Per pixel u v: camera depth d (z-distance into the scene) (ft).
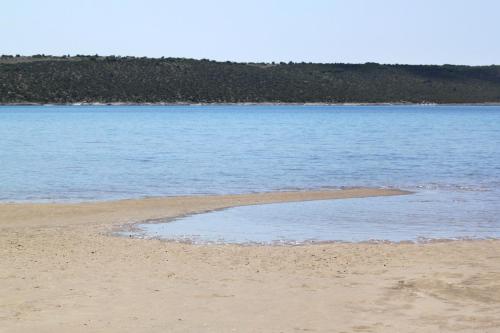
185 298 27.68
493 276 31.07
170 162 105.91
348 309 26.04
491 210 57.36
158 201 62.44
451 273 31.81
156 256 36.50
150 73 515.91
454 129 231.91
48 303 26.68
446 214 55.11
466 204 61.21
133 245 40.04
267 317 25.05
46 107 467.52
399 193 70.28
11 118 299.99
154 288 29.27
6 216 52.70
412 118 342.64
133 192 70.13
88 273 32.04
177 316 25.14
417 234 45.55
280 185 77.51
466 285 29.27
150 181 80.48
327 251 38.27
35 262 34.50
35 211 55.36
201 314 25.43
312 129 228.22
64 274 31.78
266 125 257.75
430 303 26.68
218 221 51.11
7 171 89.97
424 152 128.57
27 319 24.53
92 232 45.42
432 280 30.14
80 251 37.78
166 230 46.70
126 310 25.86
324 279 31.12
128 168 96.12
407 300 27.20
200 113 399.03
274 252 37.91
